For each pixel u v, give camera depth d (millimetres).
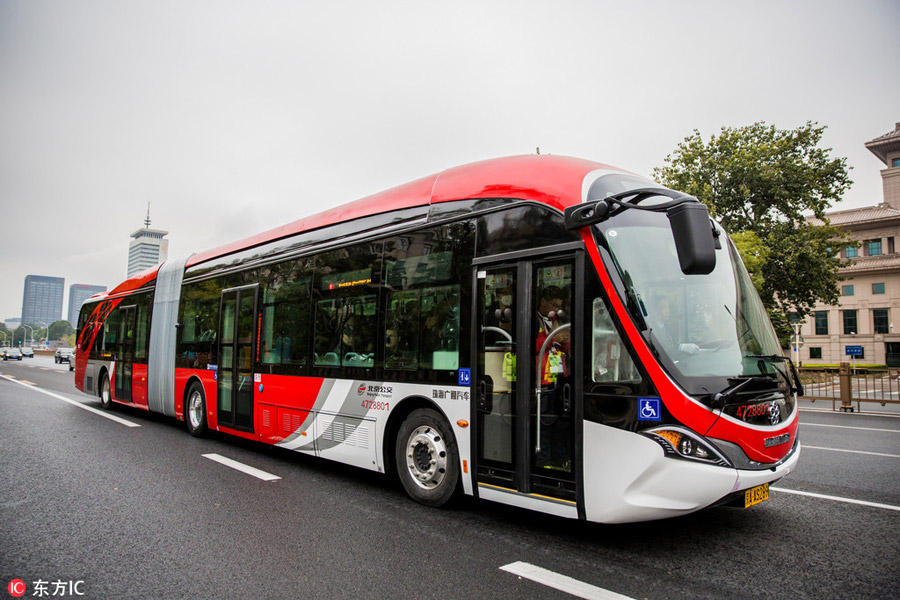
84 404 13922
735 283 4711
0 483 6027
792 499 5738
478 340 4910
